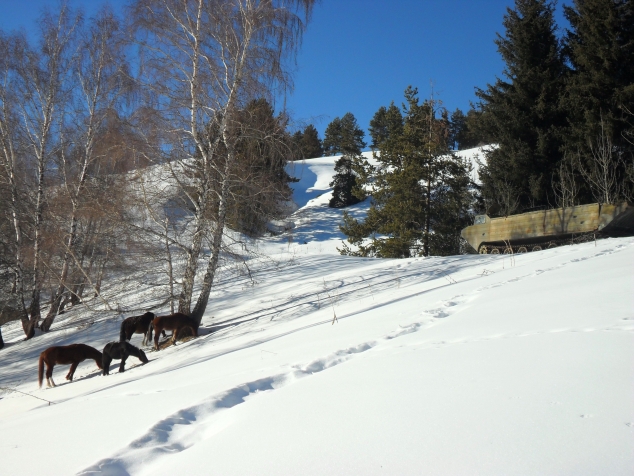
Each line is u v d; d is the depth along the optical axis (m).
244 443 3.23
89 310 17.08
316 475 2.57
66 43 20.66
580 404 2.90
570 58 28.92
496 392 3.34
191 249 15.25
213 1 14.52
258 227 16.41
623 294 5.92
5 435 4.94
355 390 4.02
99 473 3.05
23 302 19.25
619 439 2.41
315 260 21.64
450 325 6.34
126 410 5.03
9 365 15.99
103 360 12.09
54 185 20.92
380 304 11.23
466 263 16.47
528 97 28.64
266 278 19.64
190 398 4.99
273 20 14.95
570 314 5.43
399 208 28.02
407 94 30.75
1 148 20.64
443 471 2.38
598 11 25.89
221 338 12.99
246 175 15.25
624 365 3.44
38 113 20.50
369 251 29.14
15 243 20.58
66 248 17.28
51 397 10.55
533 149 28.39
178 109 14.74
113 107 19.22
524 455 2.41
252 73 14.71
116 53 19.09
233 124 14.80
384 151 30.91
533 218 20.12
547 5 29.23
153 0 14.50
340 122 81.19
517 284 8.98
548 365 3.75
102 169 19.11
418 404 3.37
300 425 3.38
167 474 2.95
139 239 15.27
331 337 7.74
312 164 70.50
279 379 5.27
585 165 26.14
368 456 2.69
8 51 19.95
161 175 14.89
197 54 14.60
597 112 25.33
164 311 17.50
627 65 25.48
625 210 17.23
